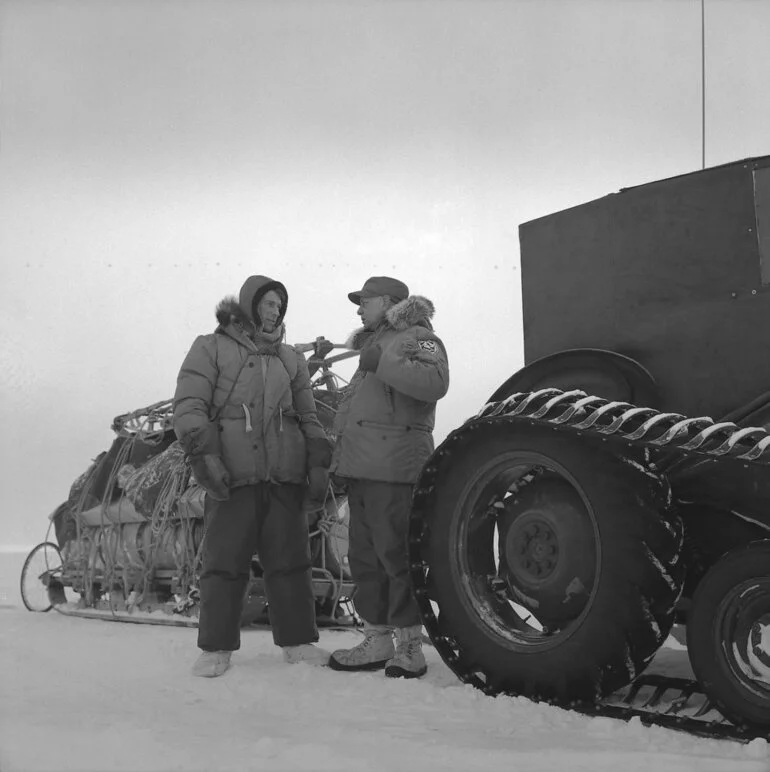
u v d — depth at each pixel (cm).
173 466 633
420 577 349
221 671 386
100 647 480
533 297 370
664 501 292
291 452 418
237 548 402
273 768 220
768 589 254
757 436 281
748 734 253
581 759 231
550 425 308
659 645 292
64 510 743
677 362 321
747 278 307
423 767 223
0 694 334
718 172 316
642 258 334
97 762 225
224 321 420
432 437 407
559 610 316
